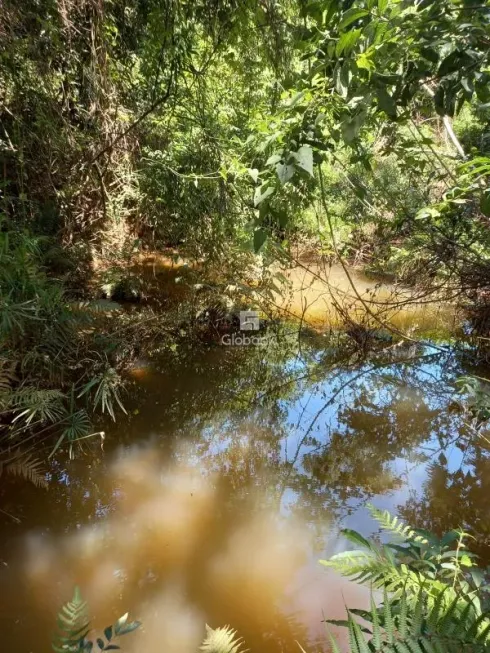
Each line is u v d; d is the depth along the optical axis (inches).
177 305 184.4
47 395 102.3
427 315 189.2
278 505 95.0
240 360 162.6
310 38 73.0
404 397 141.6
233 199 178.5
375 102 69.3
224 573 76.9
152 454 110.9
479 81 58.7
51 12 146.6
